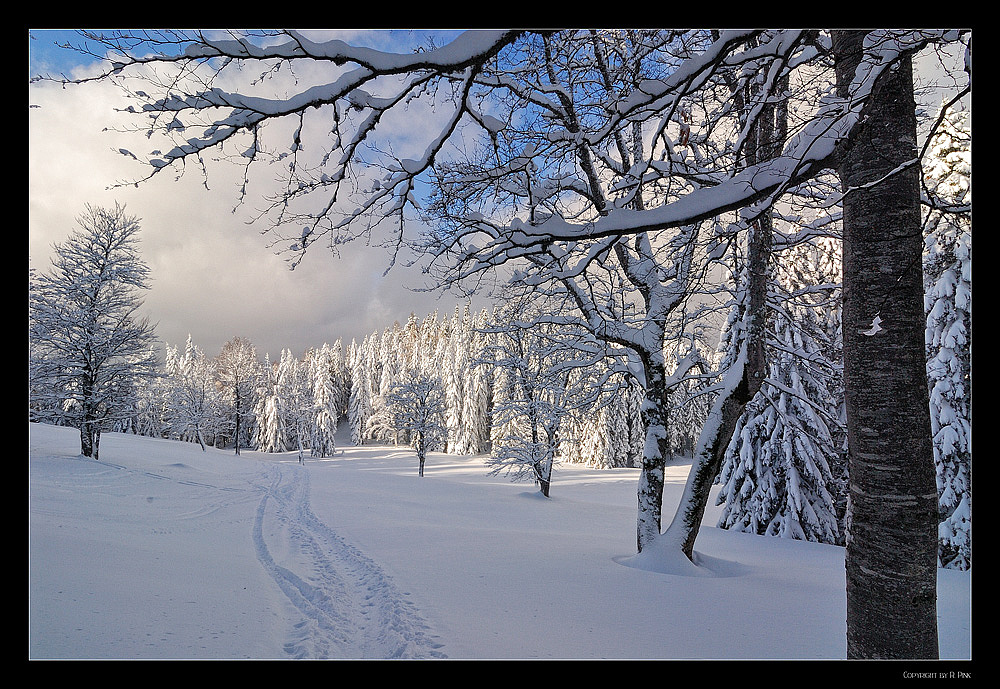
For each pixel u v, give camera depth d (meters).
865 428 3.49
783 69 3.34
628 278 9.91
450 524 15.36
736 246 6.70
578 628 5.54
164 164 3.88
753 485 16.89
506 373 28.83
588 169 7.67
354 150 4.49
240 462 39.94
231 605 6.32
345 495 22.92
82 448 23.94
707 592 7.03
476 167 5.71
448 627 5.59
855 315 3.60
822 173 5.62
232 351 74.94
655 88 3.49
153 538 9.98
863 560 3.46
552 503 24.75
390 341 89.50
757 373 8.48
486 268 6.21
